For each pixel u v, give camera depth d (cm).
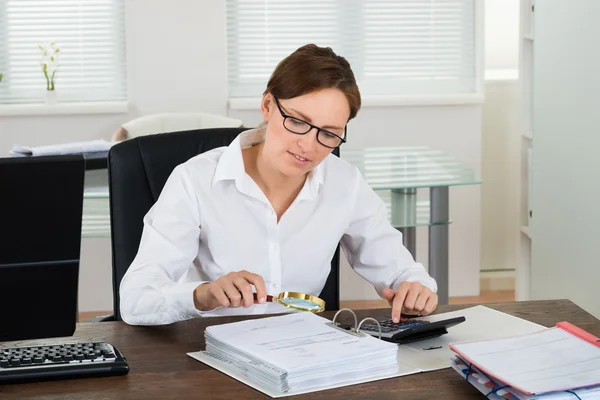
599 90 351
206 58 475
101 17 478
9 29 475
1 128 470
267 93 194
